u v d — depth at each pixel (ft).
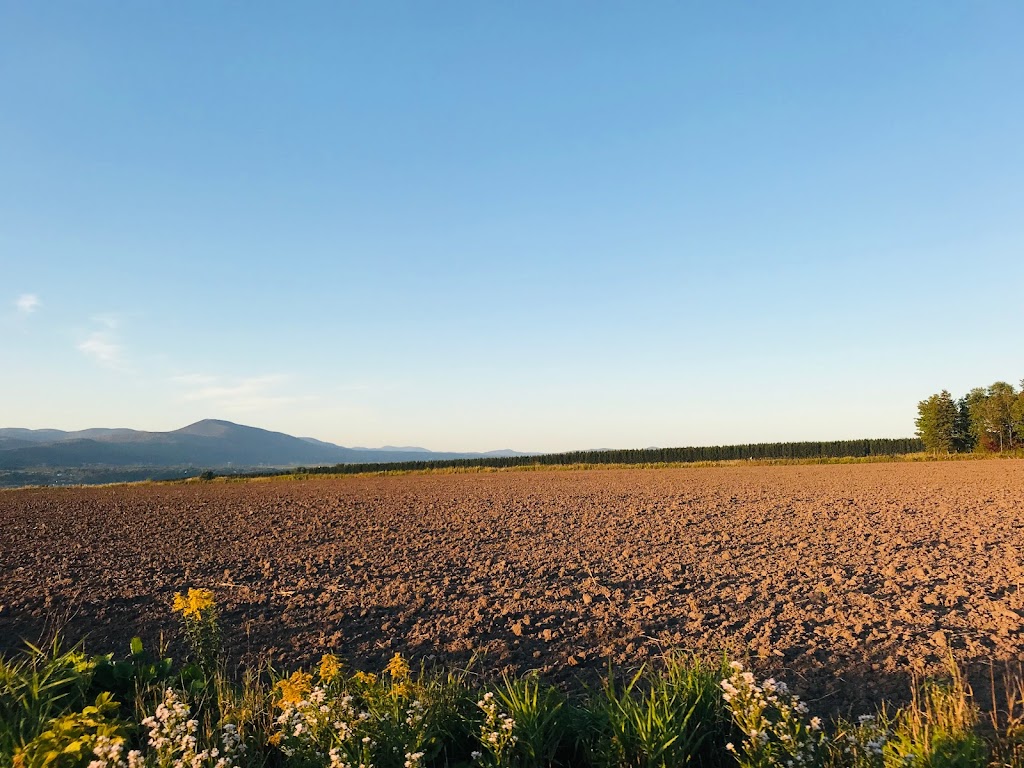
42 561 60.08
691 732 17.33
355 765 14.97
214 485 222.07
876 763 15.06
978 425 268.00
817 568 46.19
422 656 28.76
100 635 33.14
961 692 18.34
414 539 68.13
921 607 35.12
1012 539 55.83
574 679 25.44
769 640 29.60
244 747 16.26
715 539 61.82
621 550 57.00
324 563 54.60
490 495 129.80
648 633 31.58
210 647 23.45
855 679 24.58
